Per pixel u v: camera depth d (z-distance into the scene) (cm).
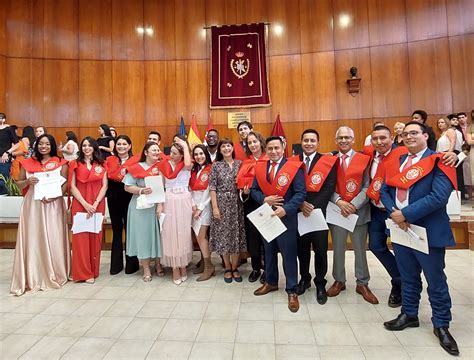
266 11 697
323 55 680
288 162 257
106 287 306
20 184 308
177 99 704
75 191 318
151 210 317
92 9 704
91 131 696
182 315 242
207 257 325
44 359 187
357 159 258
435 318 199
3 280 328
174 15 711
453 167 186
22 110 677
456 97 625
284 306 255
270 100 689
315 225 255
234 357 186
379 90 659
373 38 664
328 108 675
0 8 669
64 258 321
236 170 312
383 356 185
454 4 631
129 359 186
